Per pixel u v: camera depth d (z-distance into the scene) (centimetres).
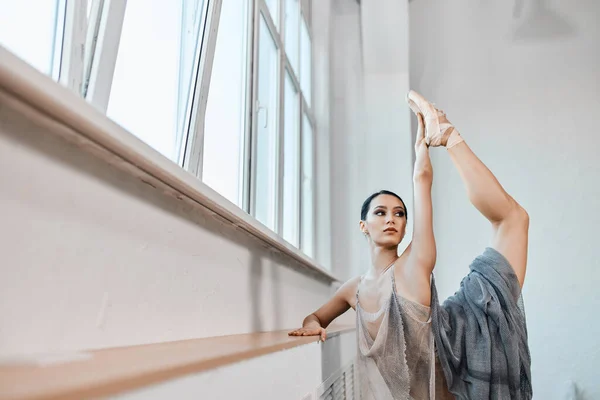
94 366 62
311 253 430
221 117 228
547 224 429
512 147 444
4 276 66
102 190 89
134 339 99
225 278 153
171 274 116
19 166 69
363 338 186
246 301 174
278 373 131
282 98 332
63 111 66
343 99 474
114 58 119
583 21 458
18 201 68
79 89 110
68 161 79
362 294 192
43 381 48
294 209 384
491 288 181
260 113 303
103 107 117
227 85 240
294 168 387
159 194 111
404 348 175
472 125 452
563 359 409
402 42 440
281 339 154
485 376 172
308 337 180
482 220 431
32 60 101
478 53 463
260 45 301
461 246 430
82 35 109
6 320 66
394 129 436
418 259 178
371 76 445
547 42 458
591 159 435
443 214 437
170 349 94
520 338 181
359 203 449
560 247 424
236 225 156
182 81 176
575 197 430
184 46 179
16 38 96
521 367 181
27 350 70
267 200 317
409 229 417
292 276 247
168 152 168
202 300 135
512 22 464
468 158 191
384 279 185
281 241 202
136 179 101
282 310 225
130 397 55
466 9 472
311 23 476
